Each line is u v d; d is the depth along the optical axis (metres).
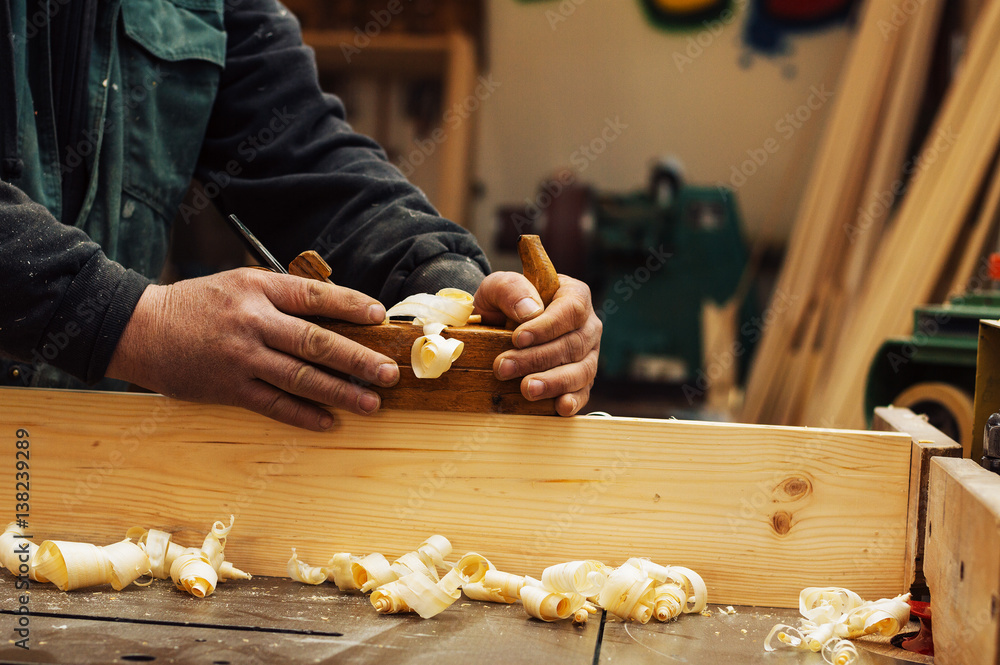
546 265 0.93
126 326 0.82
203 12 1.21
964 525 0.69
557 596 0.80
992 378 0.88
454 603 0.85
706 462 0.89
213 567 0.87
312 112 1.23
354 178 1.16
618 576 0.82
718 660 0.72
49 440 0.93
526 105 4.77
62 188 1.07
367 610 0.81
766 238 4.64
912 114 3.34
